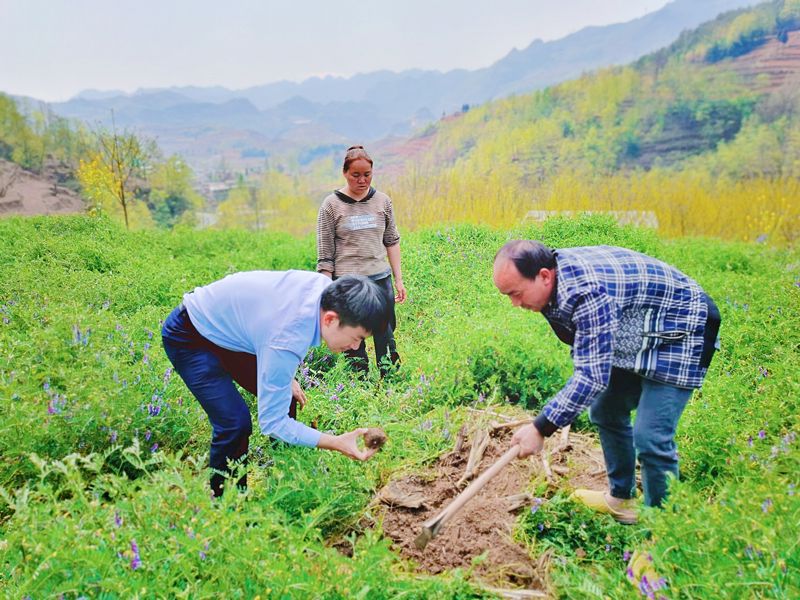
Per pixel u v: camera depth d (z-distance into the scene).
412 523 2.71
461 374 3.91
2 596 1.74
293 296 2.40
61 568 1.78
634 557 2.34
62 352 3.66
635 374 2.52
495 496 2.87
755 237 13.24
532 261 2.20
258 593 1.84
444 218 11.70
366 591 1.90
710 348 2.36
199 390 2.68
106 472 2.95
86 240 8.12
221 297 2.52
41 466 2.16
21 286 5.39
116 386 3.22
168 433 3.28
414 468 3.11
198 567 1.92
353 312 2.24
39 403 3.08
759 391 3.54
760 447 2.65
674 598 1.80
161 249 9.26
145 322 4.71
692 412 3.27
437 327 5.14
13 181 31.31
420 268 6.80
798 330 4.45
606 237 7.42
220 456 2.73
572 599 2.19
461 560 2.48
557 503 2.69
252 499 2.70
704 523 1.98
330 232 4.32
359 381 4.13
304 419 3.36
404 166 14.36
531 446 2.23
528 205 12.05
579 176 14.46
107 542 1.97
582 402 2.14
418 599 2.12
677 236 12.84
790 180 14.41
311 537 2.38
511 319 4.59
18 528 2.10
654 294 2.27
